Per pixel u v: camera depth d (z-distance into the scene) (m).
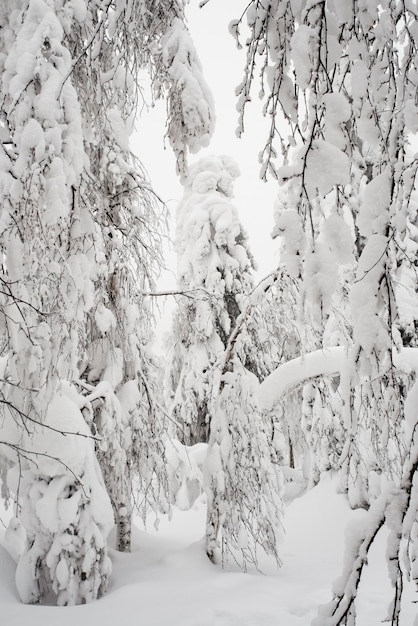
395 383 1.76
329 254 1.60
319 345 8.51
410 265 1.74
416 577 1.57
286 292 7.90
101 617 5.19
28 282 5.16
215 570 7.07
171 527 11.52
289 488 13.65
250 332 11.64
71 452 5.91
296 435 13.86
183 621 5.14
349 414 1.83
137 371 7.74
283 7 1.79
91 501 5.89
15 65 5.22
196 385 14.32
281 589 6.21
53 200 4.93
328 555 8.62
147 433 7.50
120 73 5.67
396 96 1.59
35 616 5.14
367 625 5.19
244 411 7.76
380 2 1.54
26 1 5.63
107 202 7.33
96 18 5.79
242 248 14.98
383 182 1.61
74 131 5.12
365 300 1.62
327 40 1.63
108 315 7.18
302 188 1.61
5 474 6.23
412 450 1.65
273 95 1.86
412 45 1.58
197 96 6.31
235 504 7.39
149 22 5.84
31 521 5.84
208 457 7.73
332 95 1.55
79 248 5.81
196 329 13.81
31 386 5.35
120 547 7.57
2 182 5.02
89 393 7.23
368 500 10.02
